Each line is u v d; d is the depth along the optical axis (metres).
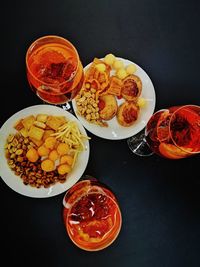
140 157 0.51
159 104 0.52
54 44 0.46
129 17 0.53
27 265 0.46
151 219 0.49
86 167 0.50
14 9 0.51
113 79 0.50
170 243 0.49
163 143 0.46
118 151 0.50
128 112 0.50
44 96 0.46
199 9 0.54
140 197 0.50
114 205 0.45
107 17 0.52
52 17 0.51
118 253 0.48
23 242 0.47
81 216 0.44
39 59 0.46
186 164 0.51
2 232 0.47
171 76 0.52
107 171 0.50
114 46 0.52
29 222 0.47
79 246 0.43
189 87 0.52
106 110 0.50
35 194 0.47
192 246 0.49
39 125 0.48
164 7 0.54
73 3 0.52
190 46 0.53
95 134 0.49
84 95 0.50
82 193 0.45
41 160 0.48
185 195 0.51
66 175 0.48
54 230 0.47
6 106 0.49
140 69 0.51
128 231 0.49
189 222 0.50
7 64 0.50
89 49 0.51
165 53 0.53
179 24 0.53
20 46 0.50
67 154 0.48
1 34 0.50
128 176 0.50
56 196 0.48
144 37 0.52
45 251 0.47
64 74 0.45
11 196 0.48
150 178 0.50
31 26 0.51
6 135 0.48
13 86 0.49
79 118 0.49
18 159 0.48
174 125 0.47
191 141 0.47
